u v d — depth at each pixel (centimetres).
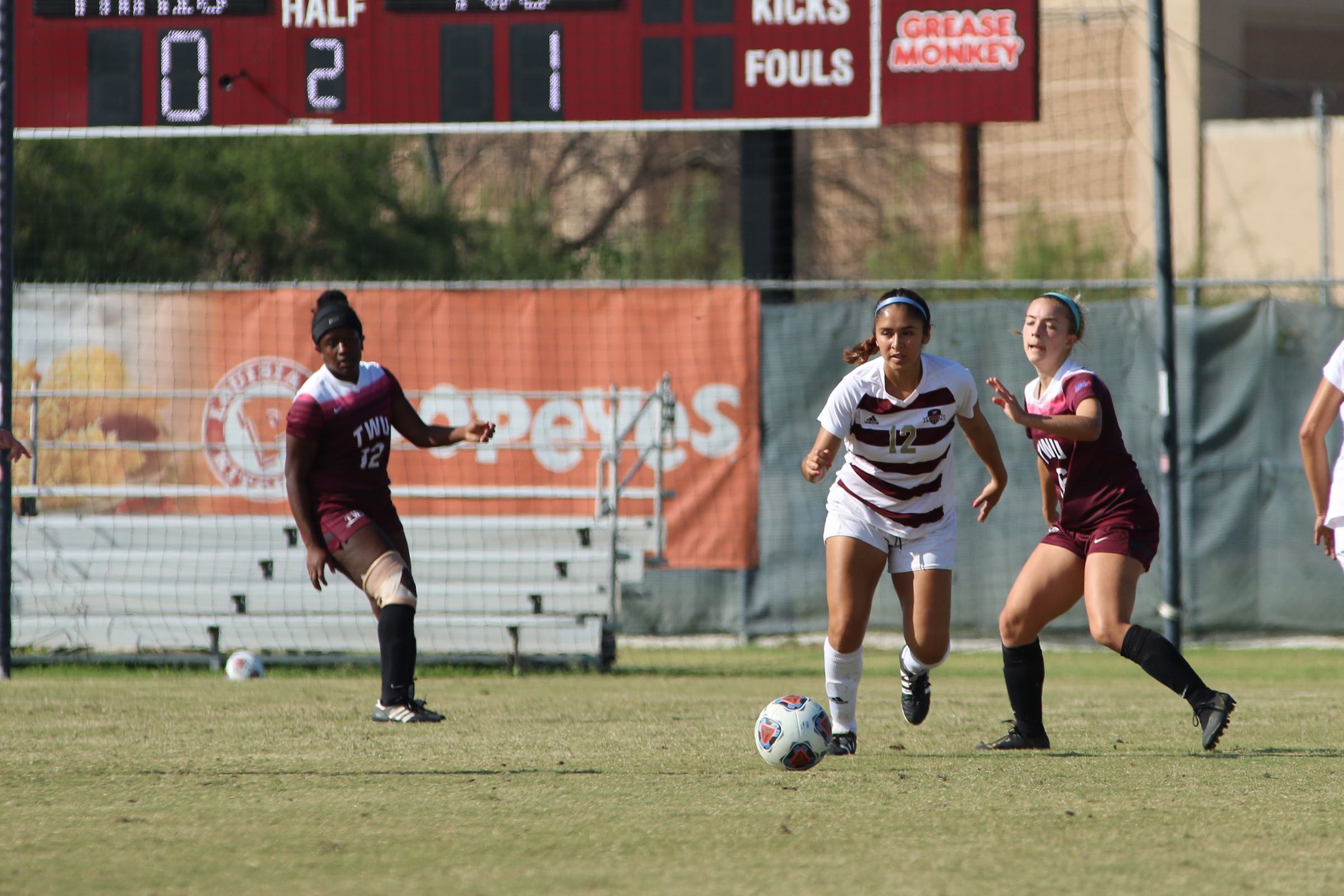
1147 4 4012
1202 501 4438
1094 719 2419
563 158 9938
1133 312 4462
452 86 4338
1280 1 9556
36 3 4353
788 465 4447
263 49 4338
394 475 4481
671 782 1675
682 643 4469
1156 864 1227
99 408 4447
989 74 4253
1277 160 8662
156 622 3850
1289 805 1509
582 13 4328
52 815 1465
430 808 1498
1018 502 4422
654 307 4472
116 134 4341
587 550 3994
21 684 3238
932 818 1436
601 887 1145
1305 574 4394
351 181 8019
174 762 1855
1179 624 4003
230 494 4194
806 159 10156
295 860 1250
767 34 4309
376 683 3334
